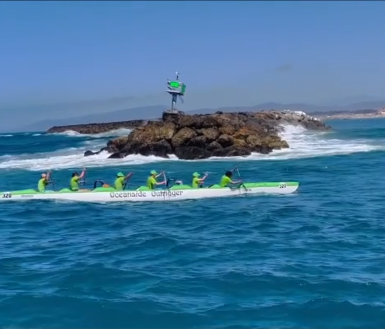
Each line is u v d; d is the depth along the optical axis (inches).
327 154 1609.3
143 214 753.6
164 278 421.1
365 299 364.2
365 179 1067.9
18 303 370.3
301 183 1034.1
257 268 443.2
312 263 456.1
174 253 507.5
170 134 1656.0
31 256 510.6
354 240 543.8
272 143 1736.0
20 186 1154.7
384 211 712.4
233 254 498.0
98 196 882.8
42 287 405.7
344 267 441.4
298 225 631.8
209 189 884.0
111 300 371.9
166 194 874.1
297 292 381.1
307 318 335.9
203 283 406.3
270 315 341.4
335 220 656.4
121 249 530.0
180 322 334.3
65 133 4950.8
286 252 499.5
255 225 640.4
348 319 333.4
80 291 393.7
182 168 1370.6
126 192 877.2
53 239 596.4
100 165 1521.9
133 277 426.0
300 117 3110.2
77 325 333.7
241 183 894.4
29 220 727.7
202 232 608.4
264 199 850.8
